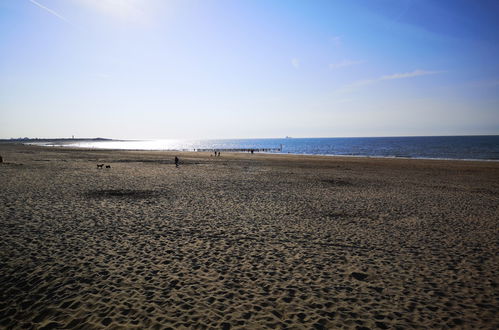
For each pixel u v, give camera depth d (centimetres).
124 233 858
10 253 677
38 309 473
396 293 560
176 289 551
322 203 1372
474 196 1605
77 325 436
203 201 1355
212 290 552
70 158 3975
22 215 993
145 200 1337
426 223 1057
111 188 1609
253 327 445
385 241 857
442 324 464
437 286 591
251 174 2516
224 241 824
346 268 668
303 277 618
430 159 4681
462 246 826
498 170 2961
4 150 5906
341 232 935
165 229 912
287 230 943
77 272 602
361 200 1454
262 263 684
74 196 1354
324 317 477
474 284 602
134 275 600
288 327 448
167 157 4788
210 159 4434
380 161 4197
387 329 449
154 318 459
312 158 4944
